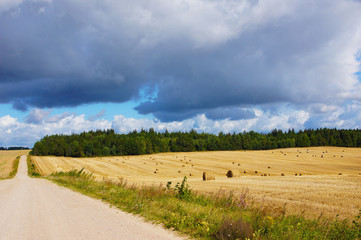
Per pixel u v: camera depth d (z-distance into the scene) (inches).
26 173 2378.2
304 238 226.2
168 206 349.4
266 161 2837.1
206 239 223.1
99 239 221.9
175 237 227.3
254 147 4881.9
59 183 870.4
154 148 4596.5
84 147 4785.9
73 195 526.3
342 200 628.1
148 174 2190.0
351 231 240.4
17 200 478.6
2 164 3277.6
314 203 587.2
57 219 302.4
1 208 389.4
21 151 5733.3
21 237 234.2
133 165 2807.6
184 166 2610.7
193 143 4953.3
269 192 776.9
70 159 3550.7
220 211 331.0
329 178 1172.5
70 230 252.2
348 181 1034.1
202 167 2484.0
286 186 922.7
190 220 275.0
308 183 1004.6
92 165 2881.4
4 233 248.1
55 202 436.8
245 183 1077.8
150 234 234.8
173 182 1186.6
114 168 2618.1
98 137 5930.1
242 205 370.9
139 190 504.4
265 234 227.0
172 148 4822.8
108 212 336.5
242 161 2859.3
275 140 5388.8
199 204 380.8
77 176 1055.6
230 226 228.7
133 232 241.4
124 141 4758.9
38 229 259.8
